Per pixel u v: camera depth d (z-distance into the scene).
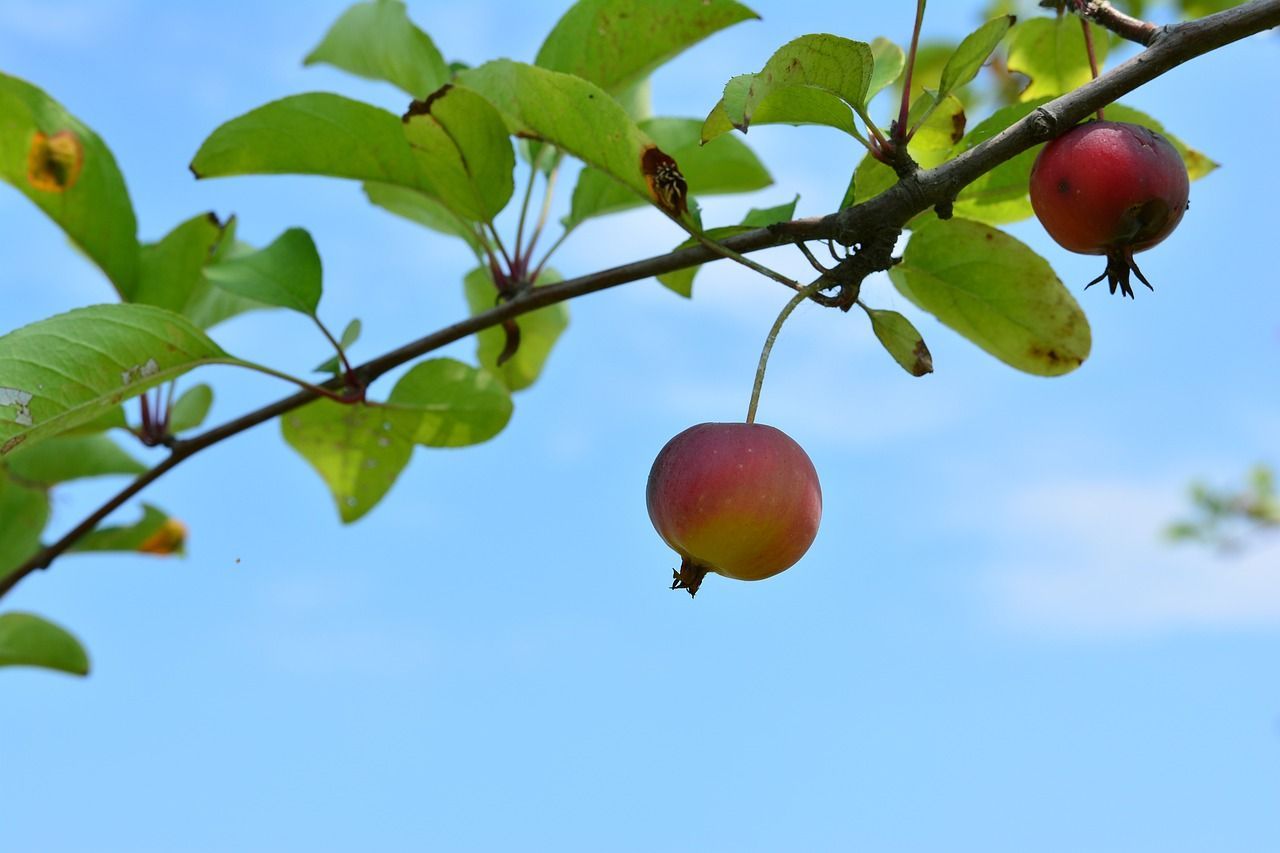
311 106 0.56
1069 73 0.59
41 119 0.58
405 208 0.62
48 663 0.67
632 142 0.52
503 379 0.68
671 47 0.58
